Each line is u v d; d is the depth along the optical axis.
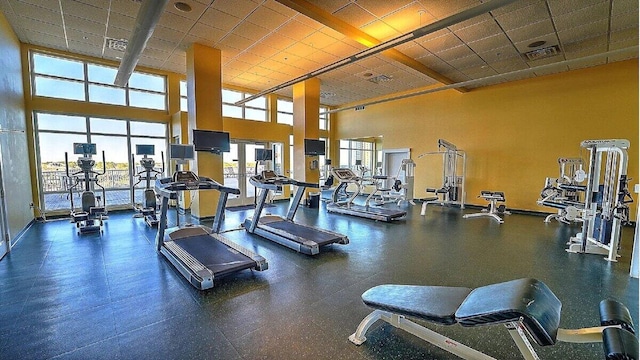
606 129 6.56
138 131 7.84
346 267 3.76
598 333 1.52
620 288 3.15
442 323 1.79
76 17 4.96
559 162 6.56
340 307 2.73
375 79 8.50
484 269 3.70
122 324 2.42
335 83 8.97
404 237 5.26
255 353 2.07
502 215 7.36
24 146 5.88
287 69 7.58
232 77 8.28
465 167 8.66
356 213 7.25
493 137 8.22
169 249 3.87
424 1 4.31
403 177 10.48
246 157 9.19
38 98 6.37
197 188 4.09
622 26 4.91
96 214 5.50
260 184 5.10
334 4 4.39
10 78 5.25
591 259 4.07
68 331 2.31
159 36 5.66
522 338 1.55
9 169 4.86
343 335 2.29
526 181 7.71
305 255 4.23
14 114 5.39
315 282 3.29
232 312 2.63
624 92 6.32
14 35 5.55
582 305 2.79
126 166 7.74
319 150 8.81
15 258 3.99
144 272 3.51
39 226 5.86
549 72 7.11
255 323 2.45
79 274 3.43
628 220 5.95
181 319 2.50
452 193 8.48
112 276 3.38
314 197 8.61
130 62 4.90
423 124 9.69
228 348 2.12
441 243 4.87
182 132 7.38
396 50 6.02
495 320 1.51
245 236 5.28
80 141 7.07
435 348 2.12
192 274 3.14
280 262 3.93
